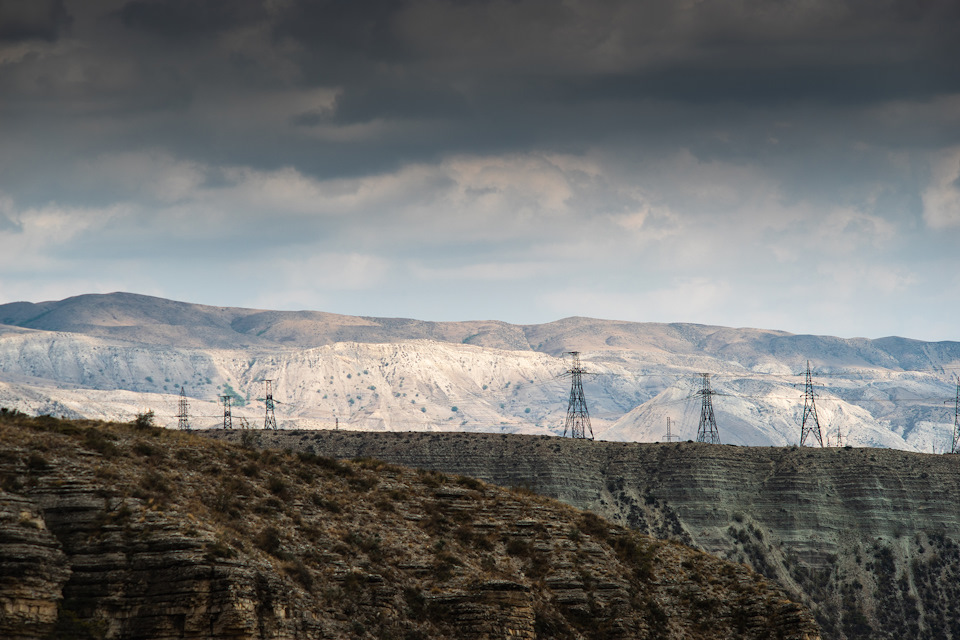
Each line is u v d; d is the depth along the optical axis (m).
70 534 152.75
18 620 140.75
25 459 161.38
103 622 146.25
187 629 147.88
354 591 180.50
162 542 154.00
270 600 157.12
